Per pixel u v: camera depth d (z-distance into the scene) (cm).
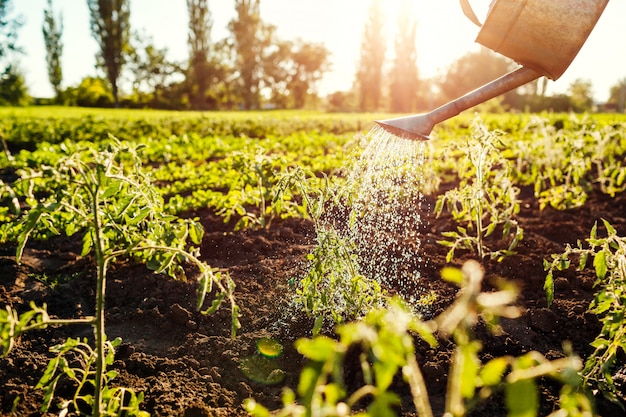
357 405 122
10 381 127
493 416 114
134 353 142
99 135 640
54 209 94
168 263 101
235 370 135
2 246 226
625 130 379
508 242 219
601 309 118
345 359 135
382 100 3142
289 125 781
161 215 124
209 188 332
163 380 130
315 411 53
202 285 95
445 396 123
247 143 489
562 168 335
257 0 2695
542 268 192
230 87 2783
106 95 2477
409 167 160
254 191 238
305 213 212
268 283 184
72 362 136
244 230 239
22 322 84
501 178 199
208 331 156
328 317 151
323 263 136
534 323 157
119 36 2327
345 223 233
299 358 139
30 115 933
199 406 118
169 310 169
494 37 139
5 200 305
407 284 182
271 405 122
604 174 303
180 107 2516
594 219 255
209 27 2509
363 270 190
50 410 118
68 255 219
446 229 241
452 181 345
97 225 95
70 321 92
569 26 132
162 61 2484
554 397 119
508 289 48
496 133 185
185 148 498
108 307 178
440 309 162
